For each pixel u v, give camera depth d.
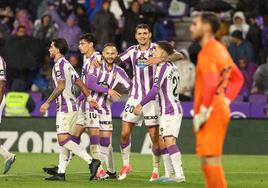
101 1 56.47
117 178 31.19
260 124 45.38
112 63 30.92
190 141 45.50
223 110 20.17
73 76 29.16
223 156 44.41
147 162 40.09
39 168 35.84
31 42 52.34
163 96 29.09
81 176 31.86
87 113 30.67
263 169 36.38
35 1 57.44
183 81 49.16
